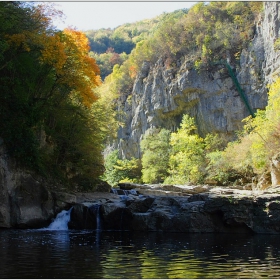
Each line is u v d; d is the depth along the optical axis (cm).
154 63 9519
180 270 1244
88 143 3956
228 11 8694
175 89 8112
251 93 7281
